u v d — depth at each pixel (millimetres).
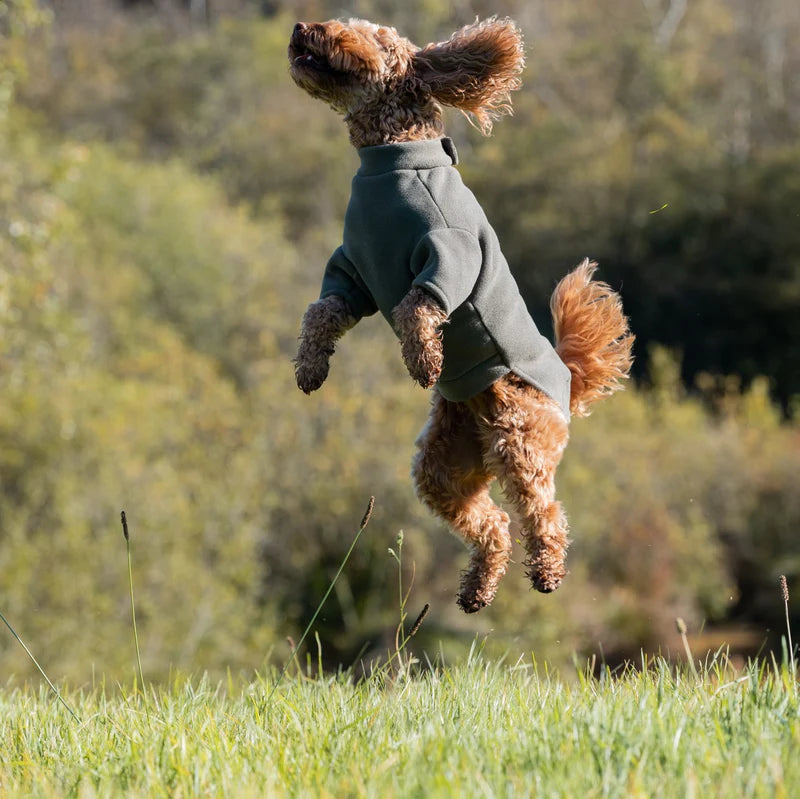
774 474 23641
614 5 45562
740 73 42031
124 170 31031
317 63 4008
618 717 3301
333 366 23188
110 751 3566
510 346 4152
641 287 36875
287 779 3051
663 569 20609
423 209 3918
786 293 34812
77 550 16359
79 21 46438
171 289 28000
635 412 24500
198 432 21047
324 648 18953
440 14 41781
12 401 17094
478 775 2855
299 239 35562
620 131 40344
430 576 19656
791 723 3217
